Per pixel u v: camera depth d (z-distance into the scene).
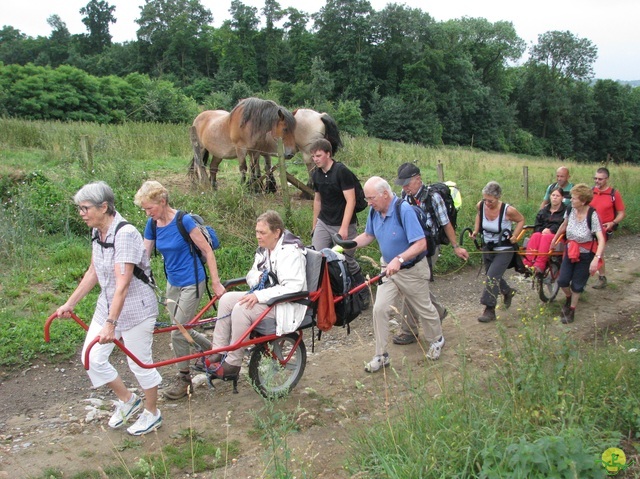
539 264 7.11
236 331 4.61
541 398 3.88
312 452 4.10
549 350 4.43
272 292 4.56
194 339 4.93
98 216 4.04
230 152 10.74
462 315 7.24
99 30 87.50
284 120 10.21
